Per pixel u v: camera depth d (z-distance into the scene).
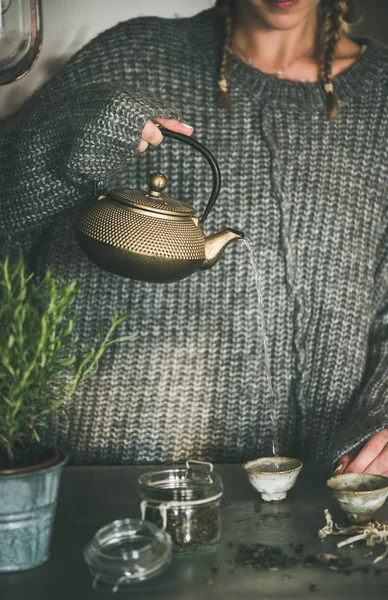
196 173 1.37
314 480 1.14
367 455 1.15
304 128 1.38
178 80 1.38
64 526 0.96
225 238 1.08
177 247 0.96
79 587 0.81
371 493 0.93
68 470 1.18
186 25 1.42
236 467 1.21
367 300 1.43
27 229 1.24
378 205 1.42
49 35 1.76
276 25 1.25
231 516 1.00
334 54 1.37
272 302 1.39
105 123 1.00
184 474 0.94
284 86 1.38
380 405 1.26
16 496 0.80
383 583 0.82
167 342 1.39
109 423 1.40
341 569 0.85
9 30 1.04
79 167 1.03
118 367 1.39
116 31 1.40
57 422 1.40
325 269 1.40
